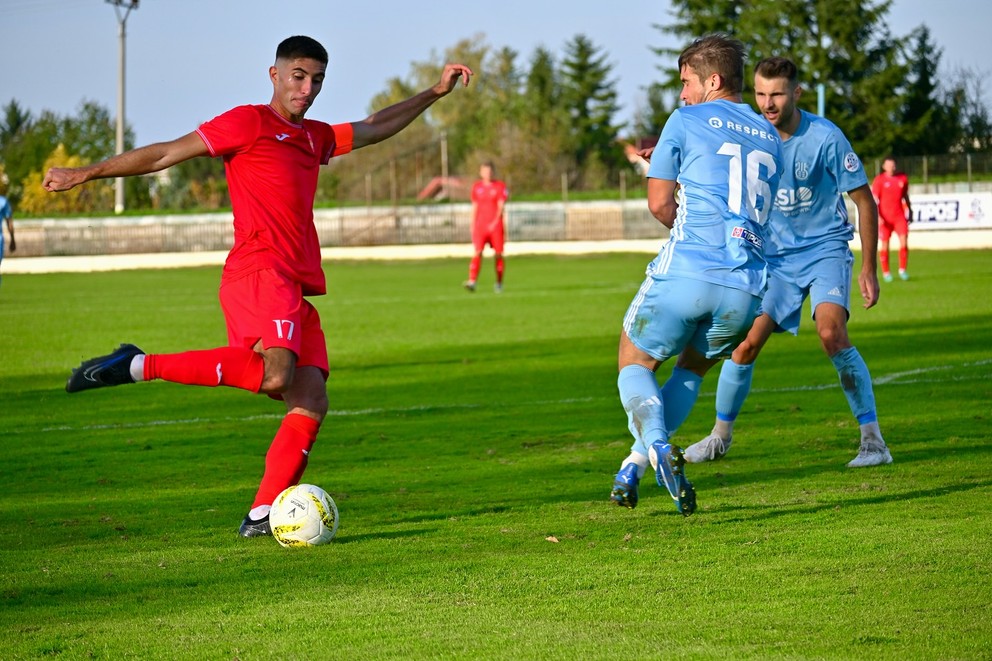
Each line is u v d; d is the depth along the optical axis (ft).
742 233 41.47
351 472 59.36
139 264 362.33
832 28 521.24
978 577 34.78
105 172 41.73
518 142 624.59
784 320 60.80
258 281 43.93
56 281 279.49
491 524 45.42
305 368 46.14
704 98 44.42
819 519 44.09
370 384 96.68
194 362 42.19
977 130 530.68
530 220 375.86
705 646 29.01
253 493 55.01
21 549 43.06
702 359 44.50
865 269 60.75
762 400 81.10
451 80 50.29
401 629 31.17
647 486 53.57
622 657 28.32
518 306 173.47
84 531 46.47
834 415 73.36
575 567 37.76
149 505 52.26
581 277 244.01
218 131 43.60
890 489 49.78
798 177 60.34
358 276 266.57
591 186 602.44
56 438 73.26
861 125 527.40
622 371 42.29
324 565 39.14
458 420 76.89
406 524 46.14
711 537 41.70
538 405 82.94
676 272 41.39
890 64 524.93
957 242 302.45
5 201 203.10
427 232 396.16
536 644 29.48
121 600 35.01
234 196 44.93
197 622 32.42
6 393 96.53
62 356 122.52
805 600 33.04
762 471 56.24
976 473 52.90
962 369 92.22
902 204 194.29
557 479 55.62
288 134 45.03
